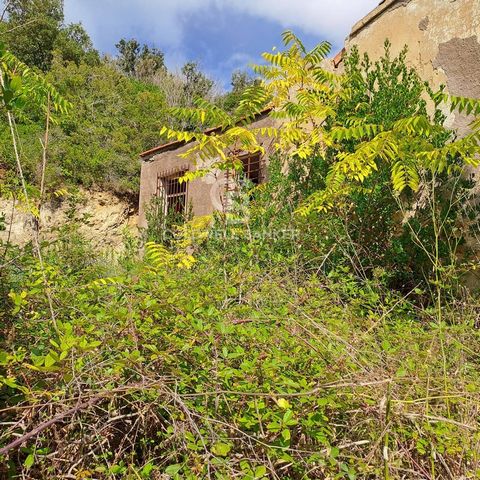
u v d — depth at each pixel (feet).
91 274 9.32
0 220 8.29
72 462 4.42
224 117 13.56
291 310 7.10
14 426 4.12
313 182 15.93
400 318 8.89
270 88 17.87
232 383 4.88
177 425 4.42
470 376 6.20
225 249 11.80
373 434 4.55
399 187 9.73
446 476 4.71
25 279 6.76
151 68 100.37
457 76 14.79
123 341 4.89
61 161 44.09
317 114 15.57
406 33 16.80
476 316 8.33
